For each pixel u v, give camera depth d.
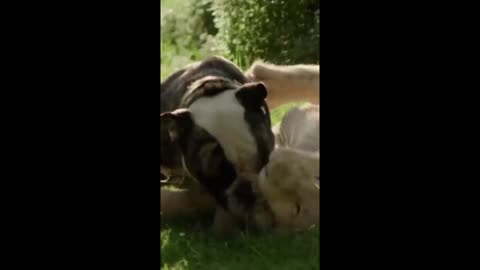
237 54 11.49
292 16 11.28
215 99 7.16
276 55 11.29
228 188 7.08
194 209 7.66
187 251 7.05
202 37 12.31
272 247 6.91
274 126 7.94
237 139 7.02
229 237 7.13
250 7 11.44
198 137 7.06
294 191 6.92
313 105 7.77
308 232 6.98
